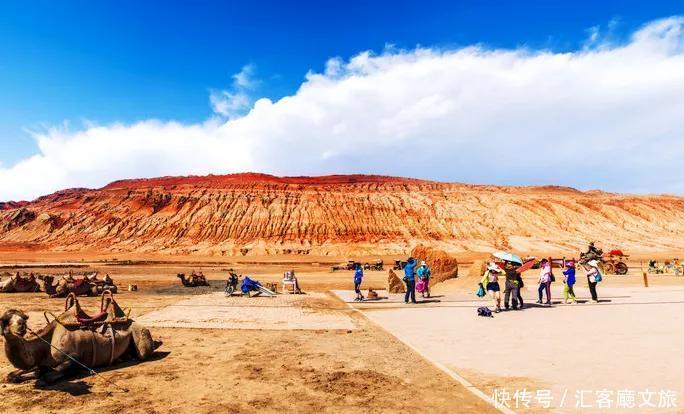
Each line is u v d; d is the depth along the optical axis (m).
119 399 6.40
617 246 94.50
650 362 8.23
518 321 13.14
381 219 107.81
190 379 7.42
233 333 11.66
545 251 90.38
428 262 26.20
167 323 13.21
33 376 7.16
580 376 7.39
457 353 9.17
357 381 7.31
